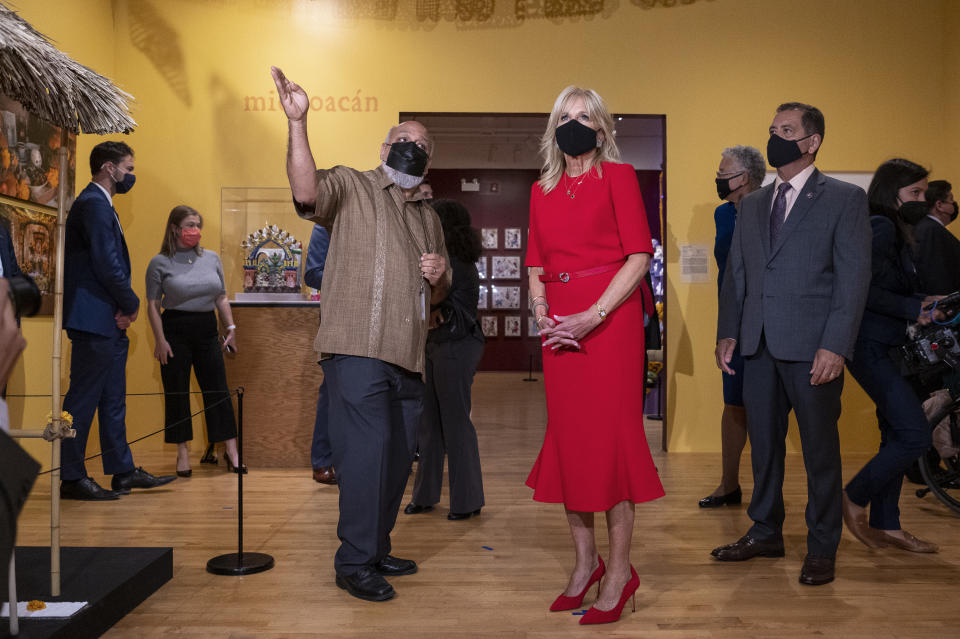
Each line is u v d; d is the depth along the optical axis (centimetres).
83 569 246
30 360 445
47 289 463
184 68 556
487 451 561
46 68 194
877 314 304
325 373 260
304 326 482
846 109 568
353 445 252
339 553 264
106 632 221
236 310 480
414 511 373
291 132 233
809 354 271
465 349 355
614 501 229
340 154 563
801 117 276
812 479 274
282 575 275
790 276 276
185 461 458
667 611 241
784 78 568
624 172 230
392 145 262
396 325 251
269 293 500
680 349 564
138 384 555
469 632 223
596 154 237
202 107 557
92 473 469
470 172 1377
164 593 254
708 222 566
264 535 328
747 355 292
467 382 357
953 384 361
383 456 253
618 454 229
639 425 232
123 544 311
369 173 268
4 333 82
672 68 567
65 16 485
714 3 567
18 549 268
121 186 421
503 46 567
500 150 1349
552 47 568
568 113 235
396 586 264
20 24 190
